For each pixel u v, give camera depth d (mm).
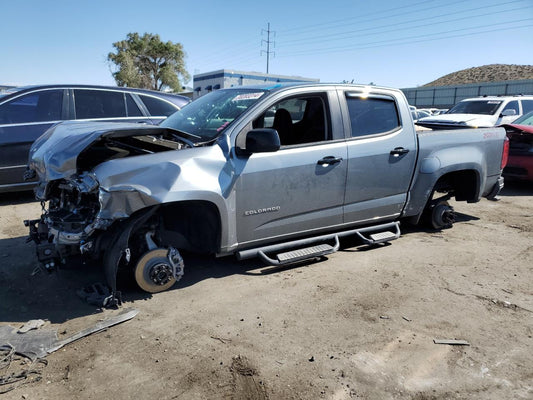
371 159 4367
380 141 4441
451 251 4797
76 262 3555
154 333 3006
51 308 3340
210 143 3619
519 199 7723
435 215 5441
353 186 4309
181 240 3762
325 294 3664
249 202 3699
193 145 3570
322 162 4023
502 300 3627
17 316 3211
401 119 4660
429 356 2807
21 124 6348
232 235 3676
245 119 3721
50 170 3318
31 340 2854
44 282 3781
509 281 4023
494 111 11891
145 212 3230
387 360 2756
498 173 5641
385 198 4625
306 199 4027
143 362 2678
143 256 3467
